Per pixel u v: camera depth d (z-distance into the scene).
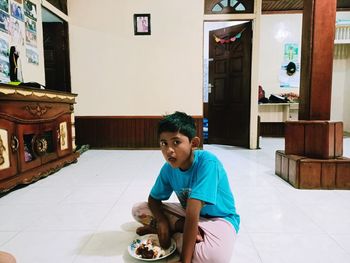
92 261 1.26
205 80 5.95
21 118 2.25
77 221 1.70
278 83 6.19
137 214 1.44
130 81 4.38
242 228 1.59
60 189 2.34
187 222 1.05
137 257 1.21
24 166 2.30
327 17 2.42
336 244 1.41
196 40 4.29
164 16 4.27
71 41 4.32
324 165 2.31
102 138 4.48
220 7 4.43
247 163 3.41
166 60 4.33
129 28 4.30
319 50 2.45
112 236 1.50
